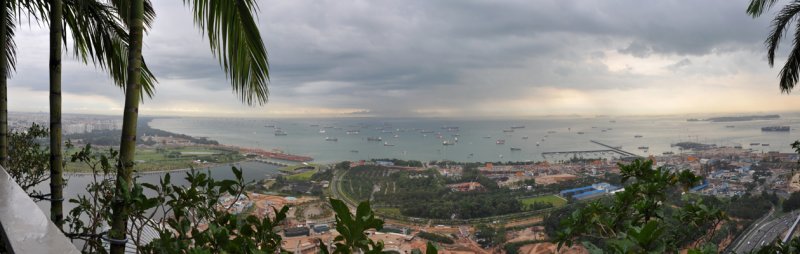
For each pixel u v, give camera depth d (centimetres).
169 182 138
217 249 105
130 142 166
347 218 83
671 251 145
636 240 116
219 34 218
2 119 260
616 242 121
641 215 175
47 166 361
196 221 133
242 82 226
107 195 171
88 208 190
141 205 129
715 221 174
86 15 277
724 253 209
